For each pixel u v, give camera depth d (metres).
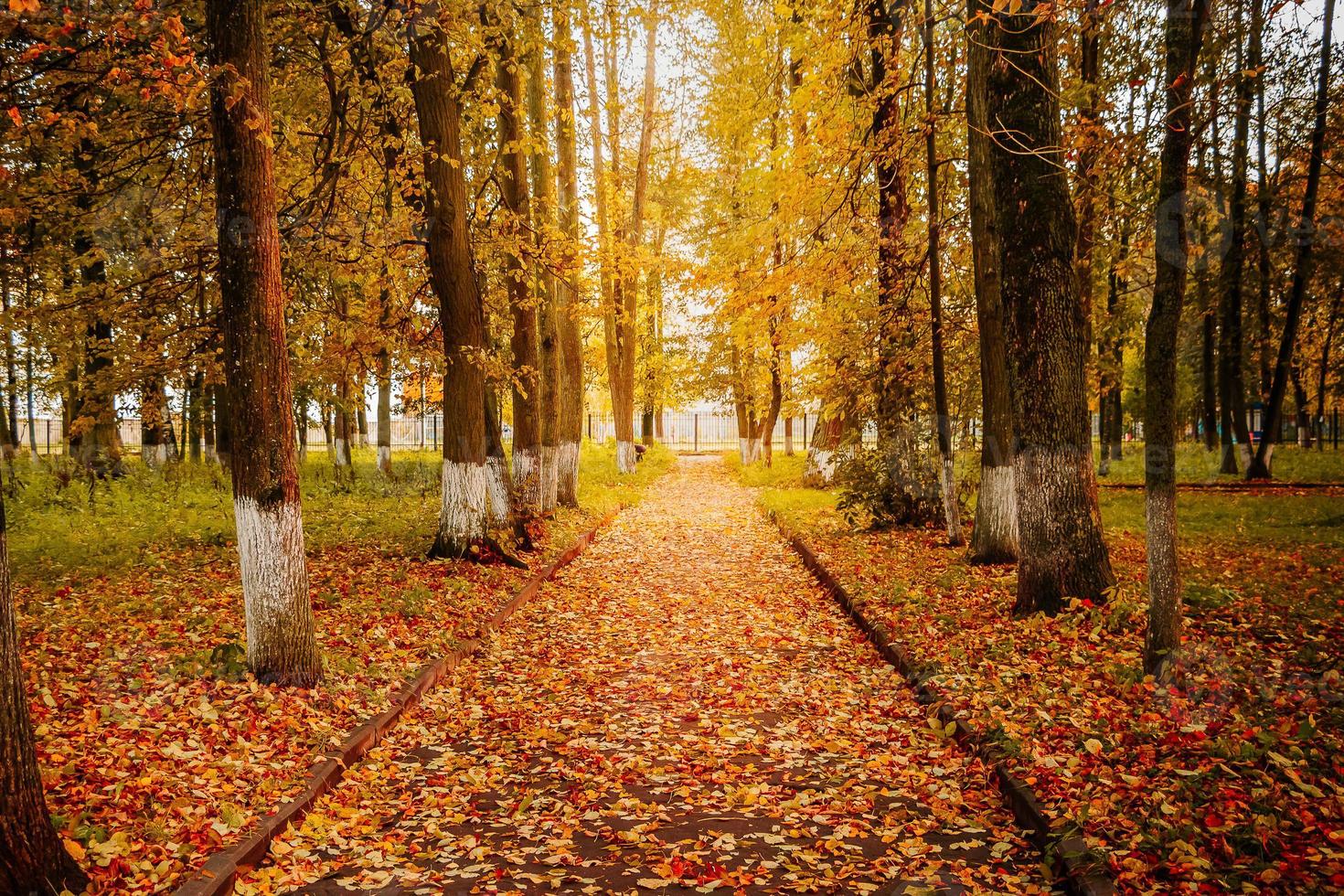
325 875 3.88
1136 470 23.27
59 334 11.19
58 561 10.16
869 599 9.28
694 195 29.09
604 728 6.03
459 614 8.70
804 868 3.86
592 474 27.72
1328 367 22.31
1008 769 4.52
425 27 9.45
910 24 10.26
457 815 4.58
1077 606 7.38
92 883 3.34
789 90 16.42
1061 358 7.64
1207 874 3.24
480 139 13.26
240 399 5.83
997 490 10.67
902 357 13.66
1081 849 3.56
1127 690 5.48
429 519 14.80
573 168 17.75
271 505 5.86
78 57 7.23
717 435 59.84
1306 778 3.99
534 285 13.83
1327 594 7.95
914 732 5.65
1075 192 13.07
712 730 5.95
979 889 3.56
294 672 5.90
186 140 9.78
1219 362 21.66
